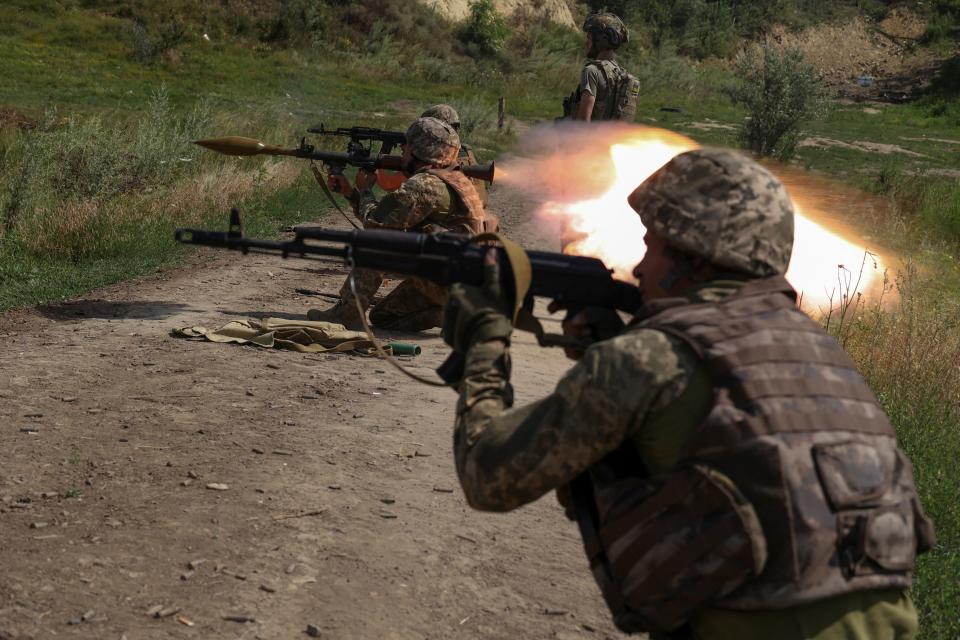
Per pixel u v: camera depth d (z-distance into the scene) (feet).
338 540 12.39
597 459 5.78
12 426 15.42
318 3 126.52
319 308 25.45
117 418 16.12
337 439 15.85
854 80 173.88
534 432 5.82
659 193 6.10
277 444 15.43
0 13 107.96
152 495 13.24
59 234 30.04
